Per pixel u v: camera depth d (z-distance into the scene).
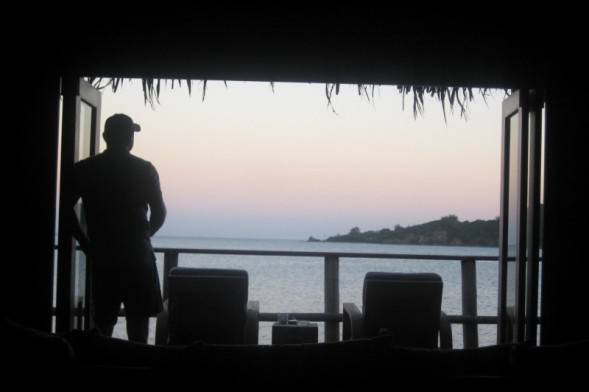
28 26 3.92
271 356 1.85
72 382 1.84
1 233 3.95
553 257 4.00
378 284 3.78
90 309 4.30
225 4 4.01
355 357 1.85
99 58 4.00
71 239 3.94
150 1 3.99
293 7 4.02
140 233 3.85
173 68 4.05
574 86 3.98
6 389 1.85
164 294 5.23
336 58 4.05
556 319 4.00
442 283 3.79
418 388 1.85
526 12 3.96
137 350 1.94
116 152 3.85
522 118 4.02
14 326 1.89
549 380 1.86
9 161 3.96
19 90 3.94
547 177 4.00
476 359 1.93
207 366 1.83
